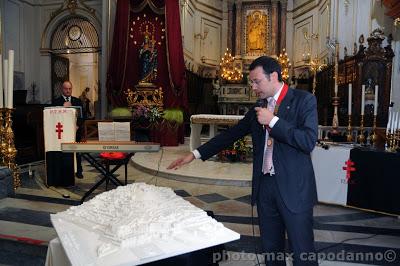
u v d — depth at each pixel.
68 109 5.24
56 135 5.27
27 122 6.96
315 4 12.99
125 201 1.70
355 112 7.90
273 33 15.03
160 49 10.04
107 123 4.21
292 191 1.95
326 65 10.86
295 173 1.97
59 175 5.32
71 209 1.75
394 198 3.72
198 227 1.53
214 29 15.30
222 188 5.48
